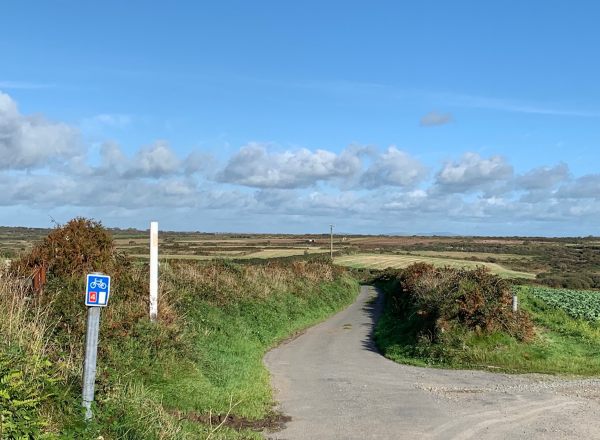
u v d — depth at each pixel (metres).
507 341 17.56
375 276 58.75
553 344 18.23
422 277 29.72
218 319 17.17
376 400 11.39
